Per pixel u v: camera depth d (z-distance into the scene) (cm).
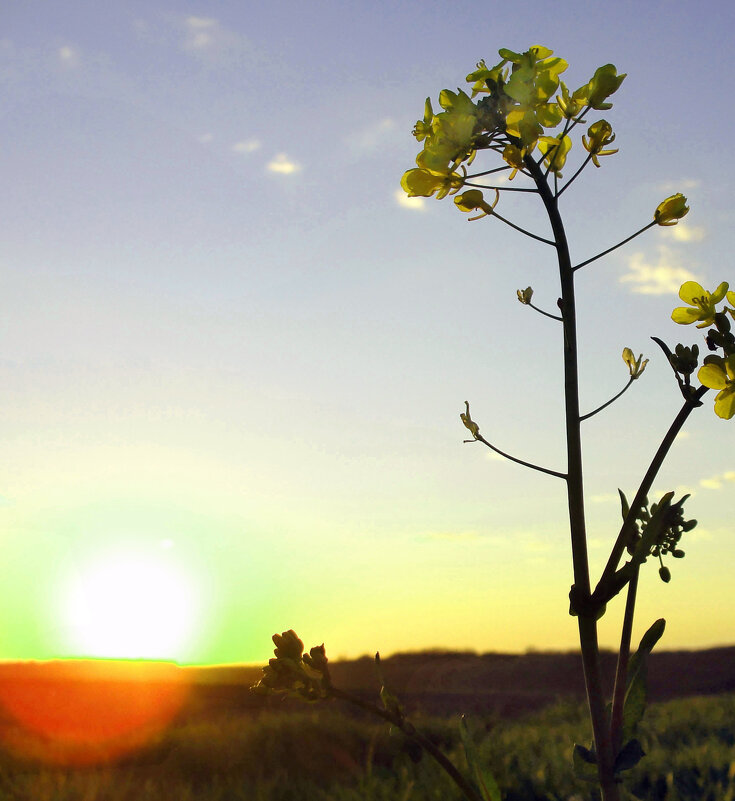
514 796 661
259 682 225
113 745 1124
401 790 711
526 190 233
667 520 208
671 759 712
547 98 227
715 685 1902
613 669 1289
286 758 929
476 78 231
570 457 218
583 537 213
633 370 229
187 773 929
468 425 234
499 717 1332
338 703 1557
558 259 230
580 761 210
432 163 225
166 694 1886
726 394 209
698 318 225
